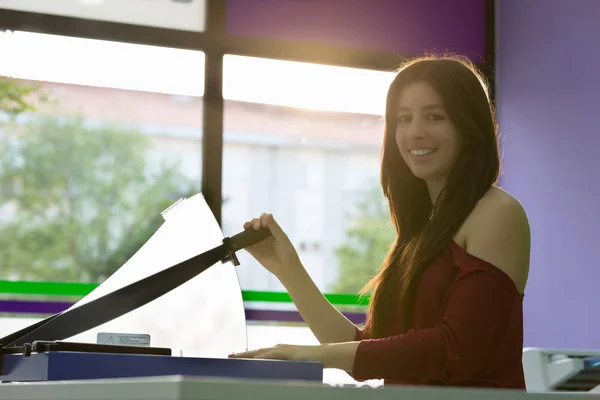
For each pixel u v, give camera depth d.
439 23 5.34
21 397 1.08
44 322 1.51
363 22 5.23
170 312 1.96
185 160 14.75
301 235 12.85
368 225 12.93
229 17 5.00
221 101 4.96
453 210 1.79
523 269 1.76
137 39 4.86
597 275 4.50
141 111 14.88
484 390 1.00
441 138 1.83
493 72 5.39
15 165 14.94
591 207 4.56
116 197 15.16
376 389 0.93
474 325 1.59
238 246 1.76
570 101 4.77
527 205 5.07
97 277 15.28
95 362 1.14
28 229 15.07
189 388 0.83
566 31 4.82
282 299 5.43
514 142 5.20
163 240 1.89
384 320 1.88
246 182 12.51
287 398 0.88
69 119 14.98
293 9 5.12
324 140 12.50
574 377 2.90
